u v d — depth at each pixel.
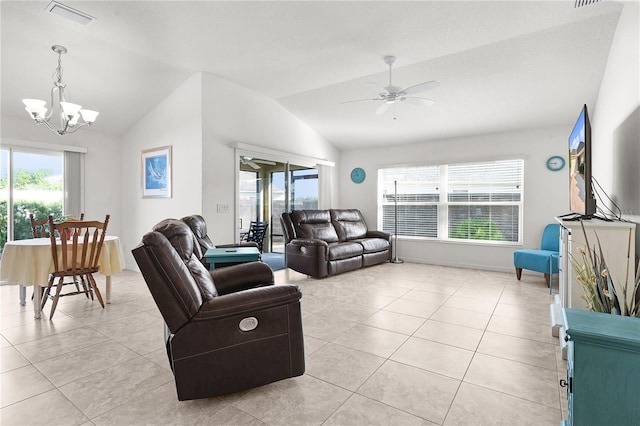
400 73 4.16
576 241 2.34
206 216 4.41
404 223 6.45
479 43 3.42
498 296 3.89
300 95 5.16
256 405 1.79
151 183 5.00
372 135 6.23
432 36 3.30
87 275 3.51
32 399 1.83
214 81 4.48
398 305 3.54
